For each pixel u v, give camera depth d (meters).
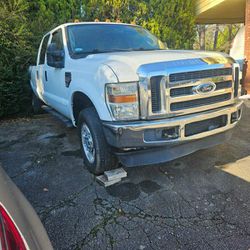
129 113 2.71
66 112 4.15
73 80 3.55
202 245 2.23
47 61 4.64
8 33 6.60
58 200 2.94
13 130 5.67
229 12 11.91
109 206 2.79
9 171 3.68
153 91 2.69
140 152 2.88
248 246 2.19
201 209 2.68
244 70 7.39
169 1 9.24
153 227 2.46
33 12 7.76
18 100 6.83
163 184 3.17
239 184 3.09
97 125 3.16
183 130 2.85
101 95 2.84
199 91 2.88
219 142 3.33
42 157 4.11
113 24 4.53
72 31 4.12
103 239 2.35
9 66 6.55
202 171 3.43
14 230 1.34
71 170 3.62
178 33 9.70
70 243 2.32
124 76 2.68
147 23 9.07
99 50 3.89
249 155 3.81
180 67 2.74
